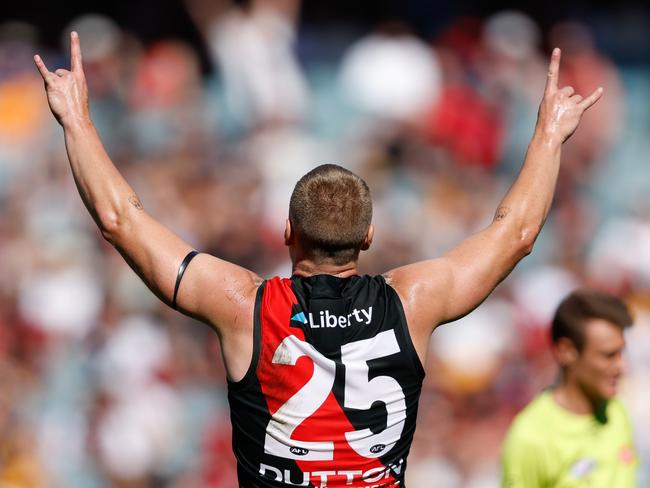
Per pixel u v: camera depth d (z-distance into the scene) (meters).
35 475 39.25
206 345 43.19
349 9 66.75
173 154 54.81
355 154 55.72
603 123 58.69
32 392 42.09
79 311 45.72
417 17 66.19
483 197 53.56
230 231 48.28
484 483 37.72
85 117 14.90
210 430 40.47
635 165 58.69
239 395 13.86
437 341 42.38
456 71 58.62
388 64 57.47
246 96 57.56
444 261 14.45
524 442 21.95
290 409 13.67
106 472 40.00
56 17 66.19
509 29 58.53
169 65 59.38
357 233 14.38
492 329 42.88
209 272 13.98
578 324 21.58
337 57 64.25
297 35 63.06
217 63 60.41
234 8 59.28
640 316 44.72
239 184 50.31
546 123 15.45
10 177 55.53
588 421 21.86
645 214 51.09
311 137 57.31
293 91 58.06
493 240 14.59
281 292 14.00
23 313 45.62
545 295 45.62
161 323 43.88
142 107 57.88
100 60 58.56
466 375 41.50
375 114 57.44
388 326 13.93
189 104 58.66
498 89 58.12
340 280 14.23
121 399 40.75
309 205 14.34
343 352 13.74
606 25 65.31
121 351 42.09
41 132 57.78
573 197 54.69
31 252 47.94
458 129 56.88
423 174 54.69
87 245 49.25
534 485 22.02
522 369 42.19
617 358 21.59
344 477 13.73
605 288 46.81
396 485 13.98
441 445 38.38
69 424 41.03
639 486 37.81
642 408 39.16
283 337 13.73
